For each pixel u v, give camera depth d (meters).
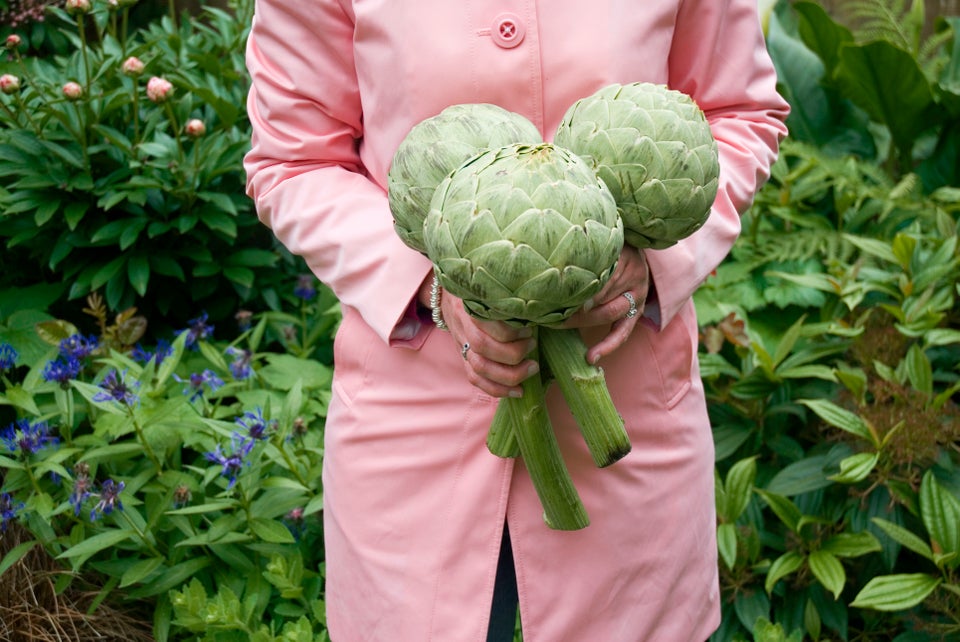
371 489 1.25
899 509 1.98
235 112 2.41
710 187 0.95
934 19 3.16
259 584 1.90
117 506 1.84
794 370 2.11
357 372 1.27
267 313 2.43
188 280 2.47
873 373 2.19
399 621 1.24
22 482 1.93
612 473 1.22
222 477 1.91
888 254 2.22
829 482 2.01
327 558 1.39
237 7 2.75
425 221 0.88
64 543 1.93
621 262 1.01
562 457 1.19
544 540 1.22
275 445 1.95
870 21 3.20
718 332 2.20
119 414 1.94
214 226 2.27
